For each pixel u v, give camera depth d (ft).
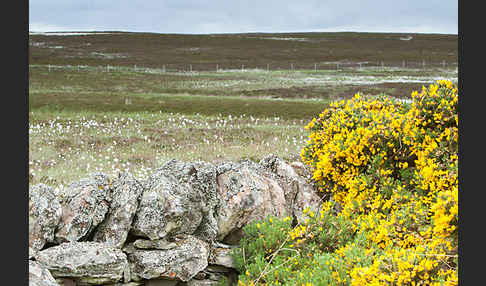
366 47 362.74
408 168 29.58
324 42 395.96
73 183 25.72
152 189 25.16
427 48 353.92
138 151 55.67
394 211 26.48
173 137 66.90
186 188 26.14
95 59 266.57
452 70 235.40
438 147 27.25
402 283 19.11
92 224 23.86
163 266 23.32
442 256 19.97
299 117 98.63
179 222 24.52
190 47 351.46
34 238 22.21
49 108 95.91
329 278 21.35
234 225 27.76
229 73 222.69
